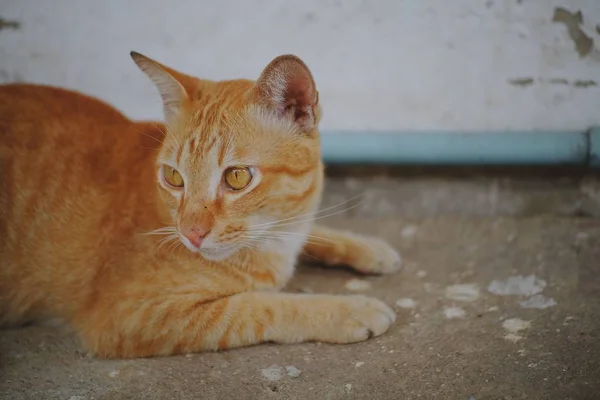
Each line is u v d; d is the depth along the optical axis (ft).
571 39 2.33
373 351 1.86
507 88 2.39
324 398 1.74
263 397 1.75
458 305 2.02
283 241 1.96
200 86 1.94
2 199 1.97
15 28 2.47
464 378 1.77
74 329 1.99
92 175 1.99
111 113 2.09
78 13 2.45
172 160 1.86
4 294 1.99
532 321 1.94
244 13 2.43
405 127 2.46
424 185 2.49
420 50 2.40
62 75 2.50
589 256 2.19
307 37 2.43
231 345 1.89
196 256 1.91
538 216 2.44
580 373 1.76
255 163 1.82
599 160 2.35
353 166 2.49
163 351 1.89
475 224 2.41
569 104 2.38
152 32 2.46
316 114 1.87
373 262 2.17
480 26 2.36
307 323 1.89
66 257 1.96
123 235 1.94
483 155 2.38
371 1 2.38
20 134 2.00
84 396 1.78
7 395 1.79
